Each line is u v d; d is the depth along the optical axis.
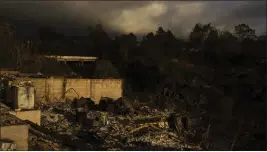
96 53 62.12
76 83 37.62
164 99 45.38
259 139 39.50
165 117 36.78
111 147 23.02
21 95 23.64
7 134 16.91
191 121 36.62
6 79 28.69
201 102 47.78
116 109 35.69
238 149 33.91
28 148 17.83
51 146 19.52
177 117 35.62
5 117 19.05
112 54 62.31
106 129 27.98
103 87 40.12
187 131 34.72
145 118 34.81
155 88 51.53
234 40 78.31
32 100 24.41
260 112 47.47
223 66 65.06
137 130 30.41
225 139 36.09
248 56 70.06
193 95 49.47
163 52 69.94
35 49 48.31
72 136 24.23
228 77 58.59
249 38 78.38
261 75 58.69
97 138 24.86
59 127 26.16
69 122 28.34
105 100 37.31
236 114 47.16
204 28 83.62
